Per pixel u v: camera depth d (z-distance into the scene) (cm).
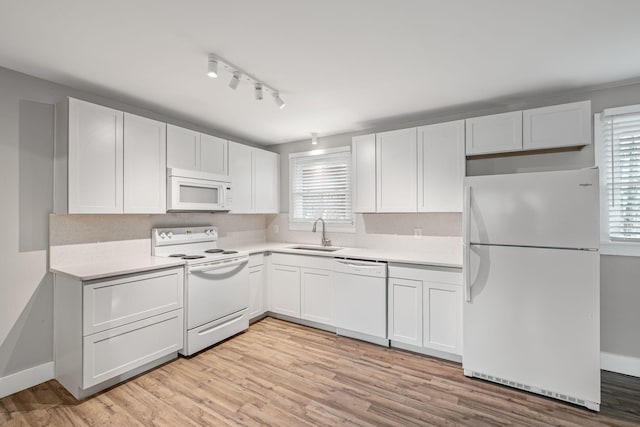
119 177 256
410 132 314
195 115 323
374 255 310
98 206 243
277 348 293
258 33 178
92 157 240
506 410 200
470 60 211
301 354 280
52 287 240
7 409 201
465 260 236
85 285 209
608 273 252
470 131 284
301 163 432
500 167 295
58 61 210
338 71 226
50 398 213
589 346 201
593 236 200
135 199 268
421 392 221
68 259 249
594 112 258
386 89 258
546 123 253
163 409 201
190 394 218
